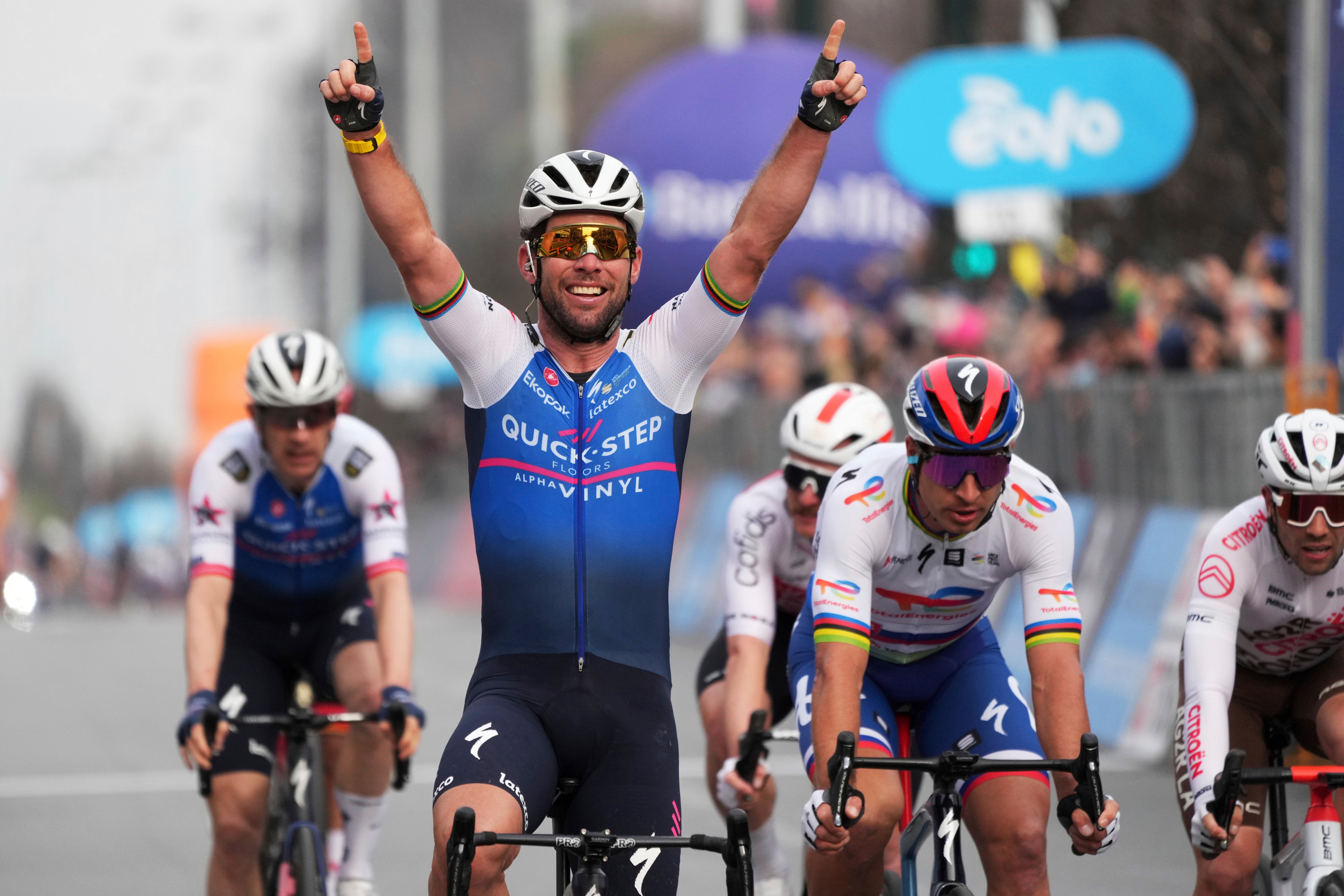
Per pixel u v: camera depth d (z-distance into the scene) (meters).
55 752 26.84
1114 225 40.88
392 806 22.16
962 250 41.22
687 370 11.02
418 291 10.57
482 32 141.50
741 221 10.79
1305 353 22.12
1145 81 34.38
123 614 74.56
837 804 9.77
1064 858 18.12
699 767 24.17
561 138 129.62
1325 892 10.72
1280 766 13.15
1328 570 11.79
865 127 45.91
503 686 10.49
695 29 137.25
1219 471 23.89
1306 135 22.08
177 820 21.50
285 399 13.65
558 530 10.64
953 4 54.12
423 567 64.69
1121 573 25.92
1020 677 26.48
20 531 122.88
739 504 14.85
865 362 37.66
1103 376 30.50
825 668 11.09
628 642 10.69
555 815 10.78
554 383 10.87
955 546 11.37
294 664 15.95
